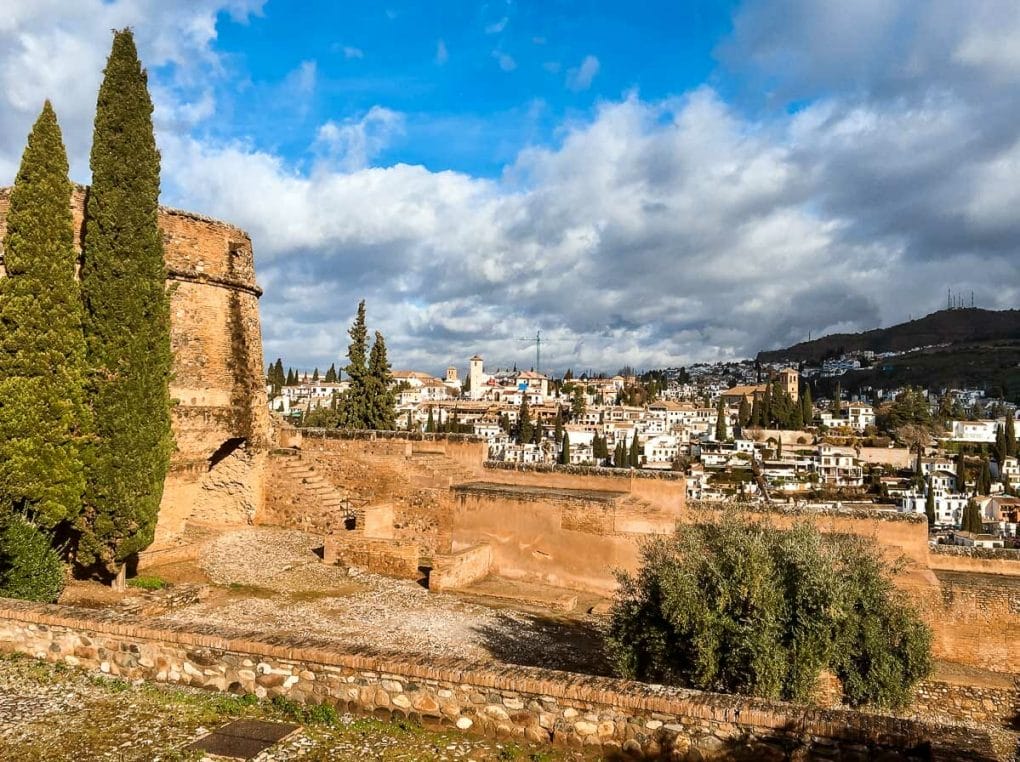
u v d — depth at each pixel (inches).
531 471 846.5
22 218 551.5
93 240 591.5
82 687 349.7
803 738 263.7
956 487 4753.9
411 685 312.7
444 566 659.4
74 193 669.3
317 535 845.2
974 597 546.0
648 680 380.2
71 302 570.9
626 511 681.6
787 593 358.3
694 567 375.9
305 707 326.3
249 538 815.1
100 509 580.1
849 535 438.3
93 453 578.9
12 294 546.0
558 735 291.7
